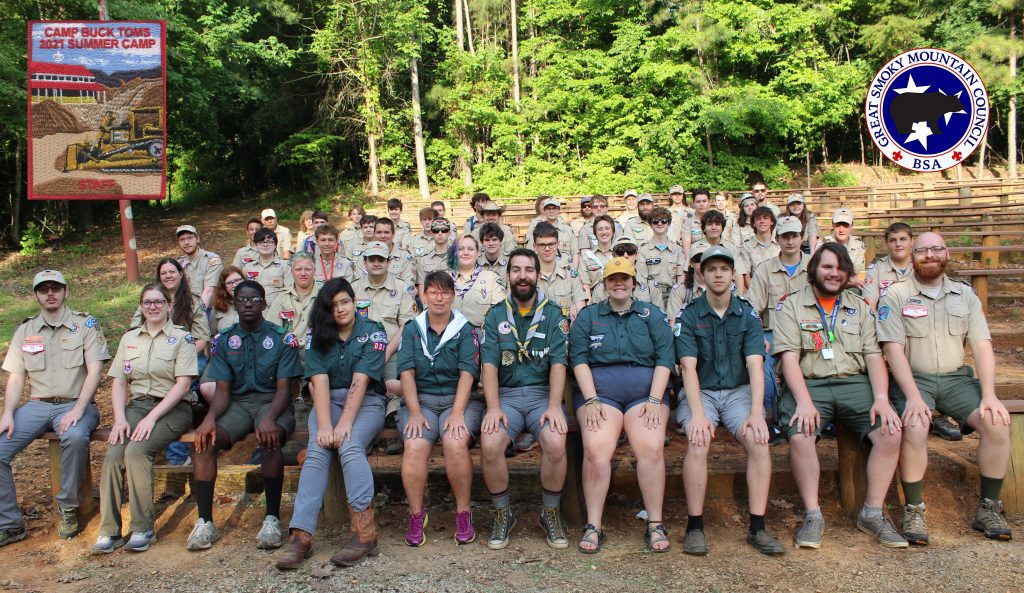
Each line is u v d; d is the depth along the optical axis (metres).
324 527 4.36
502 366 4.24
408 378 4.19
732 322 4.13
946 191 16.42
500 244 5.98
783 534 4.04
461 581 3.56
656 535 3.88
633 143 22.94
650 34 23.31
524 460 4.97
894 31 22.28
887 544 3.80
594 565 3.71
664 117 21.94
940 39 22.86
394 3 21.05
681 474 4.53
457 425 4.02
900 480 4.32
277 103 23.03
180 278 5.18
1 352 8.23
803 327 4.09
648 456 3.90
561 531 3.99
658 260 6.54
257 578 3.70
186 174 26.55
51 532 4.42
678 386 4.48
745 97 20.52
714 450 5.01
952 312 4.06
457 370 4.25
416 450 3.99
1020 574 3.44
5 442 4.26
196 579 3.71
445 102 23.11
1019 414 4.12
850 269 4.01
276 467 4.17
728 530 4.14
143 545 4.09
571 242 7.67
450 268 6.53
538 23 23.70
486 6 23.22
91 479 4.77
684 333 4.17
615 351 4.11
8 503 4.27
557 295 5.80
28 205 17.72
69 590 3.64
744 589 3.40
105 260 15.05
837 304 4.10
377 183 23.41
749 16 20.77
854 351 4.04
